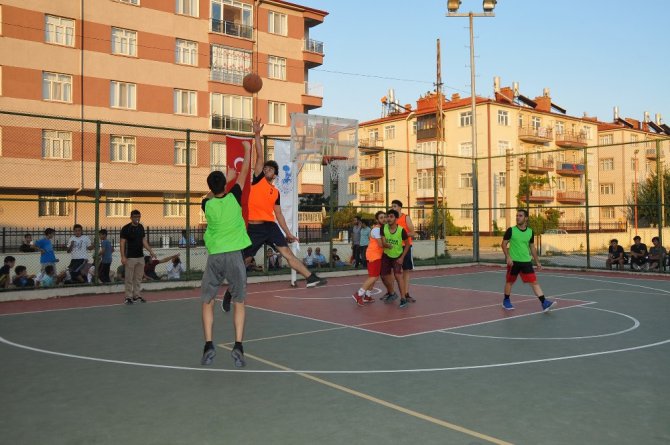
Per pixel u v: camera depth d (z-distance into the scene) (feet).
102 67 99.04
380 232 39.09
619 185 186.29
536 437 14.17
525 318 33.83
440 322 32.40
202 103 110.83
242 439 14.03
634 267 66.49
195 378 20.07
